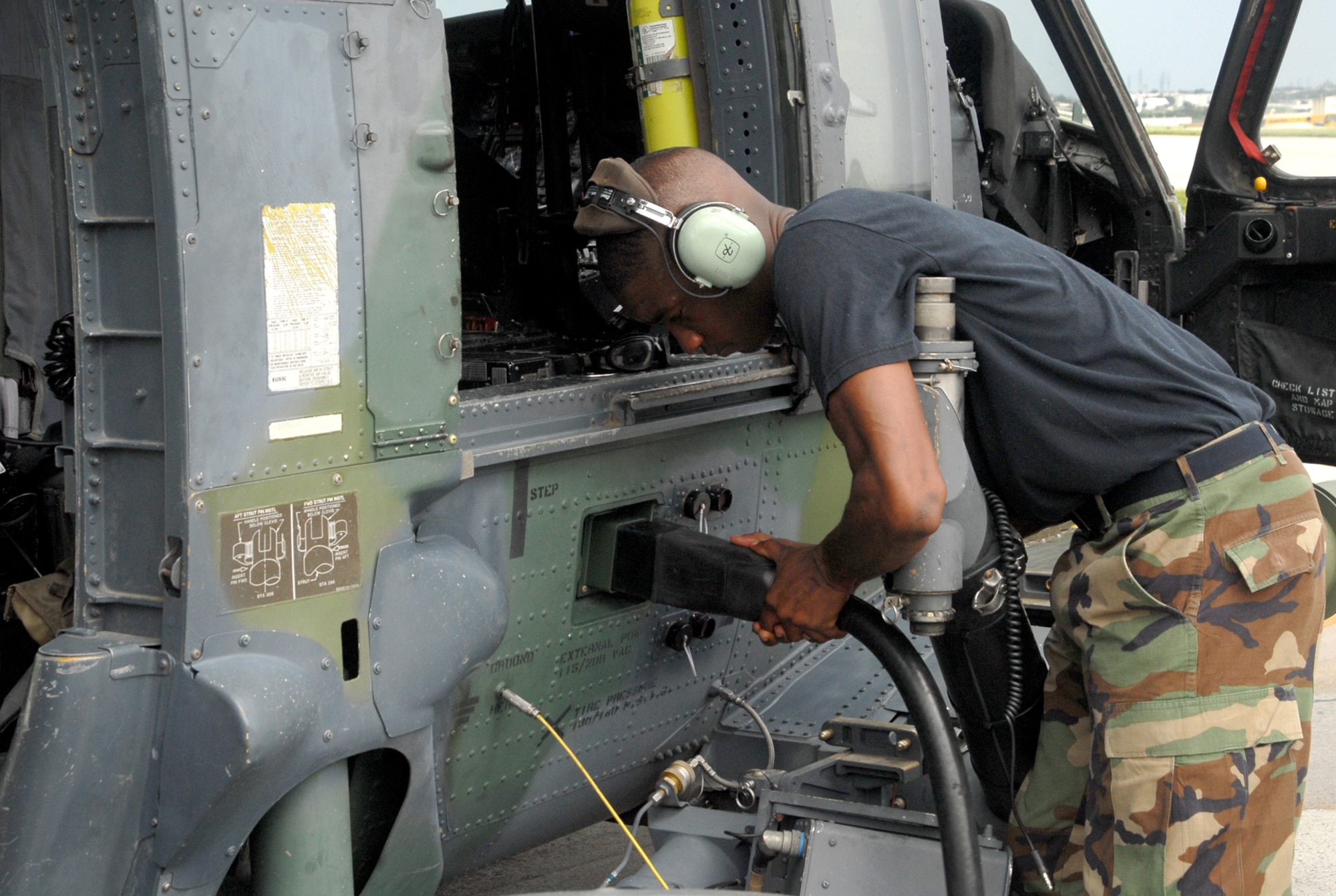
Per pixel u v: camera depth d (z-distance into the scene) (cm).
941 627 175
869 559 166
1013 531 193
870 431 157
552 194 301
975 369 170
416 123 162
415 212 163
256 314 148
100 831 148
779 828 212
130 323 150
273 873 160
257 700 144
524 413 188
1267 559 171
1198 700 171
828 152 230
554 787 222
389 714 166
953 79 301
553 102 299
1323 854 316
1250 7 310
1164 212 335
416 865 179
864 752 228
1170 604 173
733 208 175
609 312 308
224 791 144
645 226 177
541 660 206
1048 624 258
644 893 177
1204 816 169
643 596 204
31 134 217
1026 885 209
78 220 151
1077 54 322
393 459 165
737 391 223
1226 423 176
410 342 165
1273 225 310
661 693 236
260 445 150
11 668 228
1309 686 178
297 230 151
